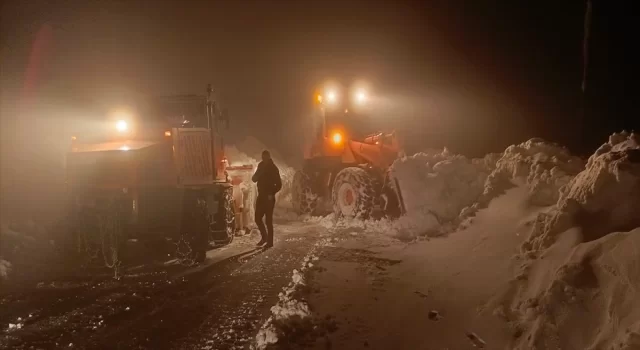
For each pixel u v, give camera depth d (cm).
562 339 393
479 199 835
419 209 948
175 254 887
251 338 514
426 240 827
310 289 624
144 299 648
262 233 965
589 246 442
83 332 538
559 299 416
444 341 468
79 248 833
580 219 519
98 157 852
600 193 522
